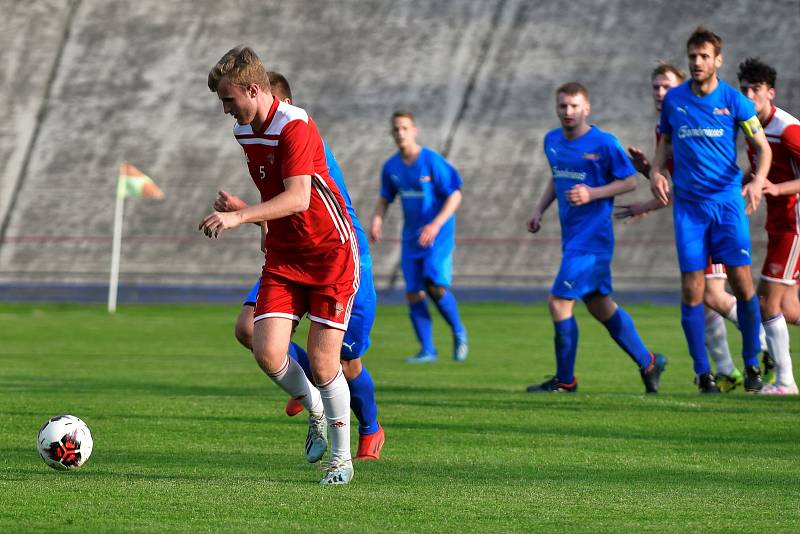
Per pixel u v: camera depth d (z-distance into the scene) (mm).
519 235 115500
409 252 49688
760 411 29656
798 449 23766
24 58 142250
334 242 19016
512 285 110125
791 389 34188
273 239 19266
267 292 19328
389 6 143250
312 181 18641
